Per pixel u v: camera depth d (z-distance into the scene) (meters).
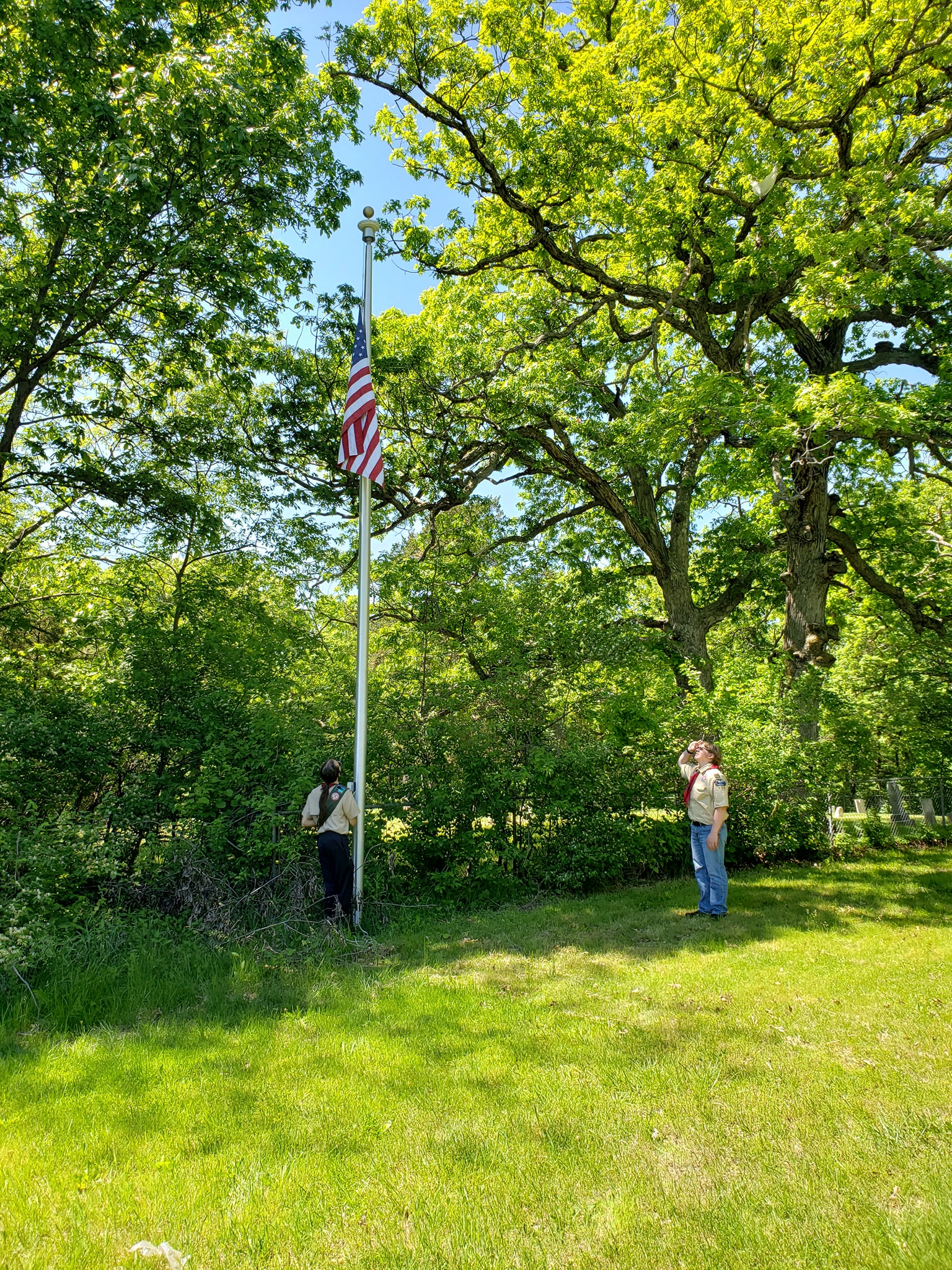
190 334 12.11
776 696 12.22
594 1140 3.64
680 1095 4.07
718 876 8.05
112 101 10.01
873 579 15.55
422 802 9.27
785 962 6.38
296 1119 3.96
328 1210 3.16
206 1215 3.14
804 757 11.23
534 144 14.48
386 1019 5.35
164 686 8.98
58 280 10.70
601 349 17.97
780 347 18.14
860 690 14.44
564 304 17.16
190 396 14.28
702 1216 3.03
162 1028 5.25
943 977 5.82
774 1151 3.50
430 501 15.53
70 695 8.78
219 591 11.37
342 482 15.40
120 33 9.89
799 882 9.55
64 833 7.04
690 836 9.62
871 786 12.48
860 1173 3.29
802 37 13.35
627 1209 3.09
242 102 10.06
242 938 7.26
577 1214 3.08
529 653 11.50
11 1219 3.12
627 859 9.73
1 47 9.57
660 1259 2.79
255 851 8.09
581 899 9.03
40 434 13.19
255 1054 4.78
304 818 7.93
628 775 10.10
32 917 6.38
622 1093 4.13
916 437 12.48
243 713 9.06
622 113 14.51
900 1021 5.01
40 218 9.99
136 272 11.45
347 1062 4.62
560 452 16.72
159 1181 3.39
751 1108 3.90
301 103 11.68
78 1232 3.03
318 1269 2.81
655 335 15.96
